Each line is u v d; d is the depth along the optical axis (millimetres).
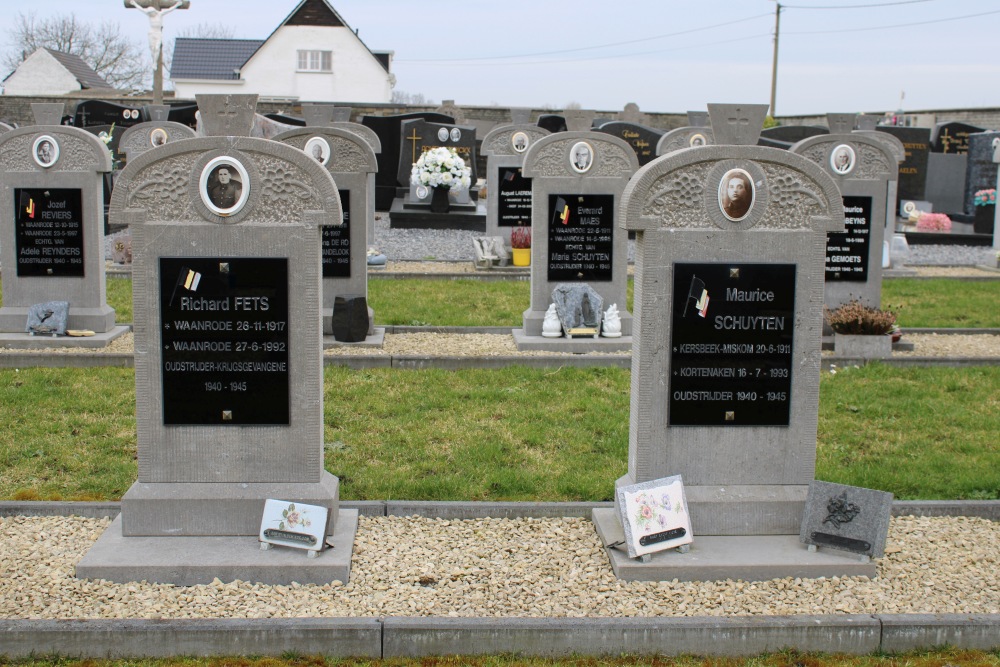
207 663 5039
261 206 5949
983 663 5125
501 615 5348
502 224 18266
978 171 24609
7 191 11211
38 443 8047
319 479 6129
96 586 5559
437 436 8430
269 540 5836
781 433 6273
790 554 5930
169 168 5898
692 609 5438
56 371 10203
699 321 6148
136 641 5070
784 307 6168
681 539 5914
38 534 6301
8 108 37500
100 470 7535
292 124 26922
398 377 10234
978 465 7809
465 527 6566
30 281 11375
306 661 5090
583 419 8938
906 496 7215
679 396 6203
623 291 11812
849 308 11367
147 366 5984
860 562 5848
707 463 6277
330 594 5562
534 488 7289
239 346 5996
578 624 5195
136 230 5906
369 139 19469
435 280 16219
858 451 8195
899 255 18531
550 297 11812
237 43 59188
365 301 11516
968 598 5613
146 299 5945
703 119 25656
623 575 5746
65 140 11148
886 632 5242
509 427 8672
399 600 5500
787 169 6082
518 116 21391
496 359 10680
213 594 5523
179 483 6078
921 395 9852
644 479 6262
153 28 28766
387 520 6637
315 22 56562
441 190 22453
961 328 12906
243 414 6039
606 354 11172
